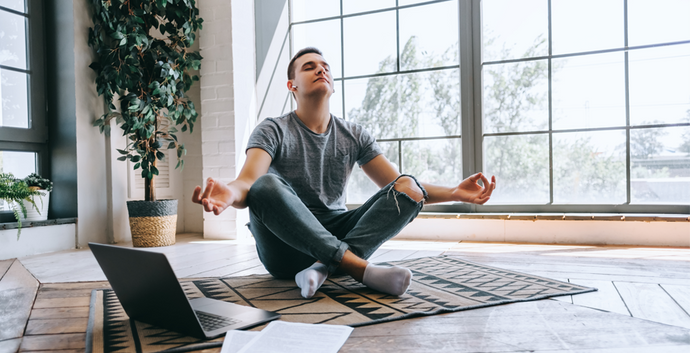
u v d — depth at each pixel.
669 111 2.52
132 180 3.12
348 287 1.47
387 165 1.64
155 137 2.95
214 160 3.19
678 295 1.36
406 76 3.06
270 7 3.38
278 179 1.30
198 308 1.20
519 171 2.83
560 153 2.74
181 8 2.97
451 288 1.45
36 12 2.80
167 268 0.91
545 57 2.75
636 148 2.58
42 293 1.56
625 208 2.60
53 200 2.87
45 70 2.85
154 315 1.08
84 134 2.84
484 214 2.77
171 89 2.90
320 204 1.52
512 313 1.18
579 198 2.71
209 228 3.16
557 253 2.23
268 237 1.42
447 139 2.97
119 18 2.87
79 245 2.80
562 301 1.30
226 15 3.14
